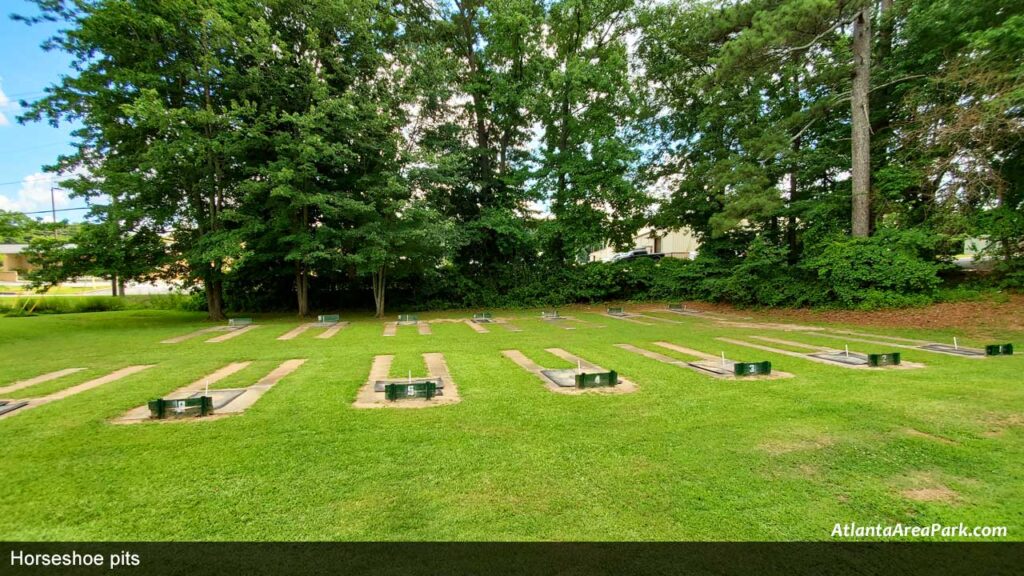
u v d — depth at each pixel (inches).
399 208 612.4
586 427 162.9
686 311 660.1
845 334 404.2
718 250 759.1
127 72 486.9
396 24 660.1
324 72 573.6
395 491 115.1
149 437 151.8
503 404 192.2
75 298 768.9
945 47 483.8
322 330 487.8
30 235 525.3
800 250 710.5
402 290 788.0
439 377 244.7
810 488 116.9
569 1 670.5
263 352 331.6
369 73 619.8
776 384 222.2
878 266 495.8
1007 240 466.0
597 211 754.8
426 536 95.3
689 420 169.6
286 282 759.1
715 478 122.3
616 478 122.2
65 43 494.3
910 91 527.8
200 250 536.4
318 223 650.8
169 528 98.2
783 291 595.5
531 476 123.5
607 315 629.0
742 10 555.5
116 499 110.7
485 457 136.3
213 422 167.8
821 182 681.0
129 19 473.1
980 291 467.8
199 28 487.5
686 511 105.4
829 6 454.0
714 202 717.3
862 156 536.4
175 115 467.5
